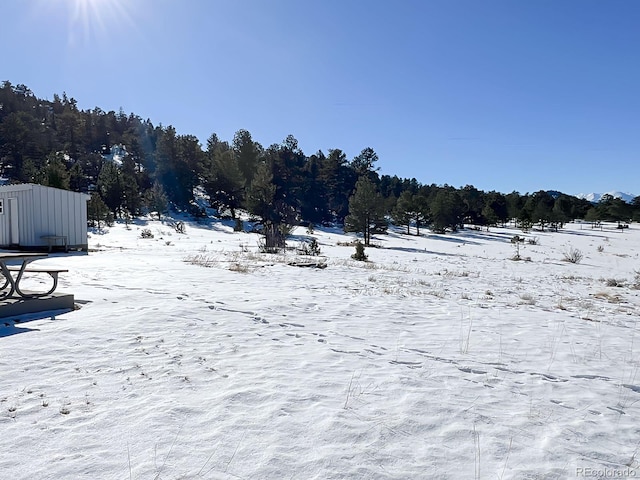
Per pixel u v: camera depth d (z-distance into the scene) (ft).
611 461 10.20
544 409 13.15
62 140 284.41
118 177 186.91
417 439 10.87
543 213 274.98
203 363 15.96
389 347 19.45
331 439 10.64
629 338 23.48
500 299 37.32
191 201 218.79
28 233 58.65
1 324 19.99
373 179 312.09
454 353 18.92
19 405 11.96
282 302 28.73
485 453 10.30
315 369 15.84
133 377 14.32
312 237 159.02
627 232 272.10
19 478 8.69
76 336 18.52
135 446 10.00
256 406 12.34
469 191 374.22
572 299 40.27
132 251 68.90
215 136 264.11
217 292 31.42
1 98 300.20
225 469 9.18
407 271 59.47
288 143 277.64
